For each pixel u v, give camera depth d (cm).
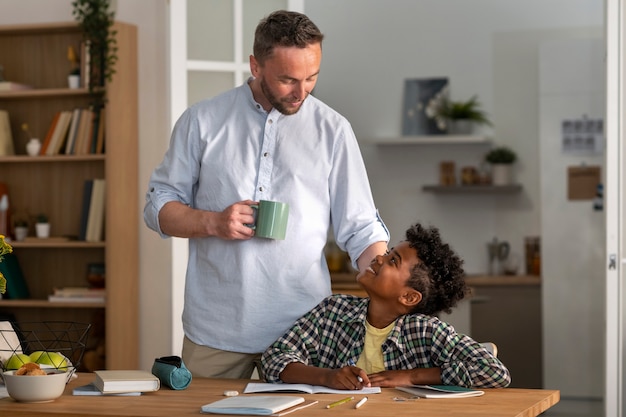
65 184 575
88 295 540
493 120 752
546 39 741
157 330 554
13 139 580
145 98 554
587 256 689
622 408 470
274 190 285
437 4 759
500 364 240
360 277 259
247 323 283
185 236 281
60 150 552
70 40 572
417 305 259
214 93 479
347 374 239
